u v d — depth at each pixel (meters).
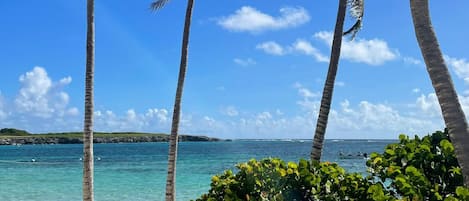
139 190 29.67
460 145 5.11
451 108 5.20
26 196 26.81
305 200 6.08
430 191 5.43
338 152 90.94
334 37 11.81
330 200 5.98
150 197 26.38
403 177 5.52
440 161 5.75
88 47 12.97
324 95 11.67
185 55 15.08
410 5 5.64
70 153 93.69
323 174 6.19
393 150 6.14
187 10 15.20
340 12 11.77
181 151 102.81
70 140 188.88
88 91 12.91
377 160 6.11
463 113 5.21
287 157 73.88
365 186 5.98
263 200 6.02
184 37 15.09
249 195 6.16
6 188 30.86
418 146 6.06
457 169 5.54
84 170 12.80
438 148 6.04
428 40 5.44
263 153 91.31
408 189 5.36
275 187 6.08
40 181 35.56
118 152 96.56
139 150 110.31
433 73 5.36
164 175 40.91
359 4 13.36
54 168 50.34
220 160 63.59
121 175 40.88
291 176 6.12
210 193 6.71
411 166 5.56
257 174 6.20
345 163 54.78
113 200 25.12
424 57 5.47
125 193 28.16
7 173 43.41
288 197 6.06
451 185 5.62
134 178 38.03
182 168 47.56
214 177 6.77
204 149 118.62
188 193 28.17
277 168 6.17
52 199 25.56
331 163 6.62
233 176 6.50
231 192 6.16
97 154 85.69
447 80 5.30
